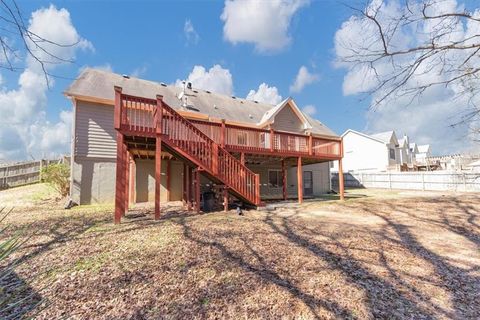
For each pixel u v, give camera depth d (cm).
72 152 1014
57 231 544
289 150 1075
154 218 696
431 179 1761
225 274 331
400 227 615
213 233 524
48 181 1073
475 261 392
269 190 1478
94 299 266
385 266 369
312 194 1662
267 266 361
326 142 1194
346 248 447
